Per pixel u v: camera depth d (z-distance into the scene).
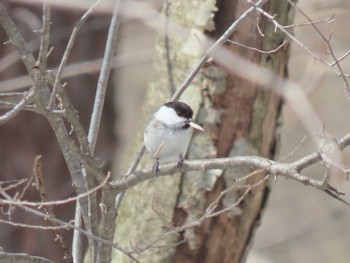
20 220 12.15
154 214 8.98
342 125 18.59
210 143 8.82
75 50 12.52
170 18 9.12
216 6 8.72
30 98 6.43
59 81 6.57
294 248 19.02
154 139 8.73
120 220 9.28
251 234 9.20
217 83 8.74
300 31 12.78
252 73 8.34
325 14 14.20
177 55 9.04
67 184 12.51
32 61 6.79
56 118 6.67
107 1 10.03
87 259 9.37
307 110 8.01
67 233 12.05
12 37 6.77
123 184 7.20
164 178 8.95
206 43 8.77
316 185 6.26
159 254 8.91
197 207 8.81
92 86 12.70
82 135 6.86
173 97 8.33
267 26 8.61
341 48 15.05
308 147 17.98
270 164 6.57
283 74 8.98
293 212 19.23
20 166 12.29
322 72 10.62
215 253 9.01
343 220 19.05
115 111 13.18
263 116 8.88
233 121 8.81
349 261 19.36
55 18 12.32
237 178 8.57
